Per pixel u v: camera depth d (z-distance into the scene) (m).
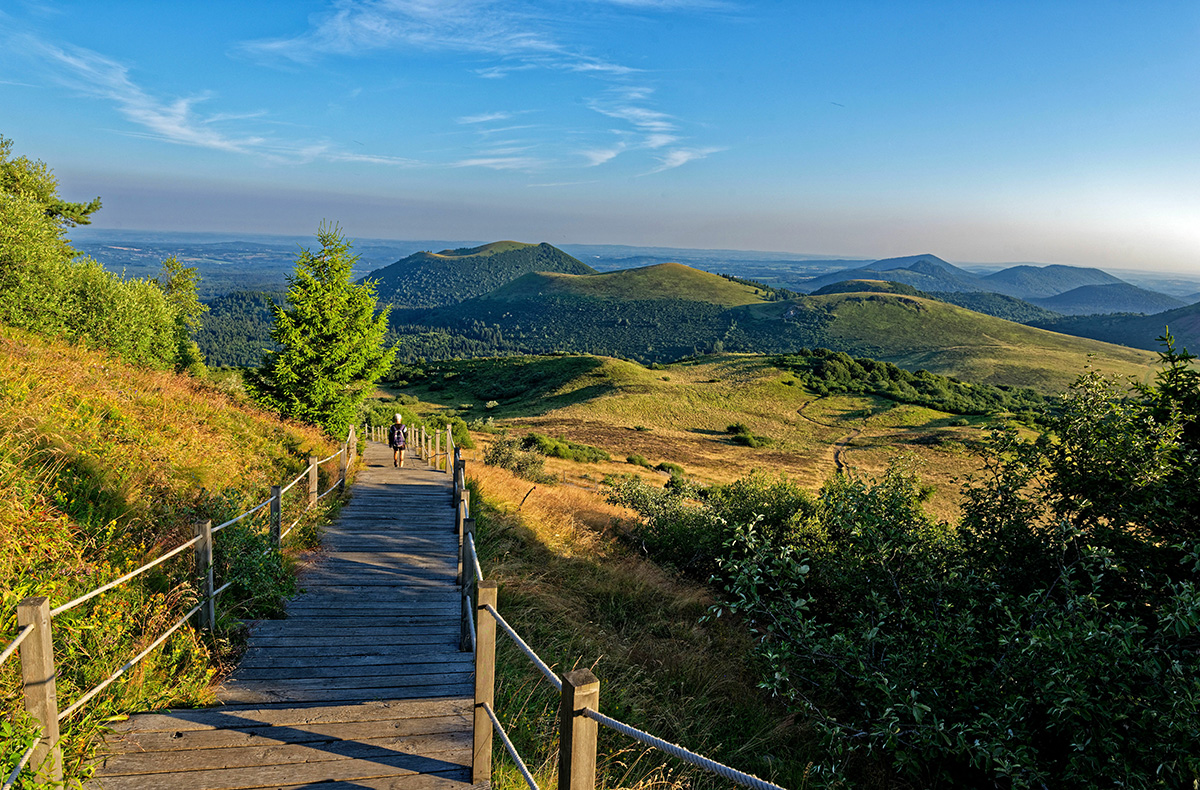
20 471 5.51
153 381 13.48
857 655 5.50
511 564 8.98
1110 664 4.27
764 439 74.75
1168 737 3.89
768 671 7.27
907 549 6.52
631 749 5.01
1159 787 3.82
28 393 7.77
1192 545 5.27
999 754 4.29
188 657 4.50
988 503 7.14
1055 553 6.23
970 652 5.44
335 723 4.05
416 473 16.41
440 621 6.24
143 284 26.77
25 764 2.87
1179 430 5.87
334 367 20.84
